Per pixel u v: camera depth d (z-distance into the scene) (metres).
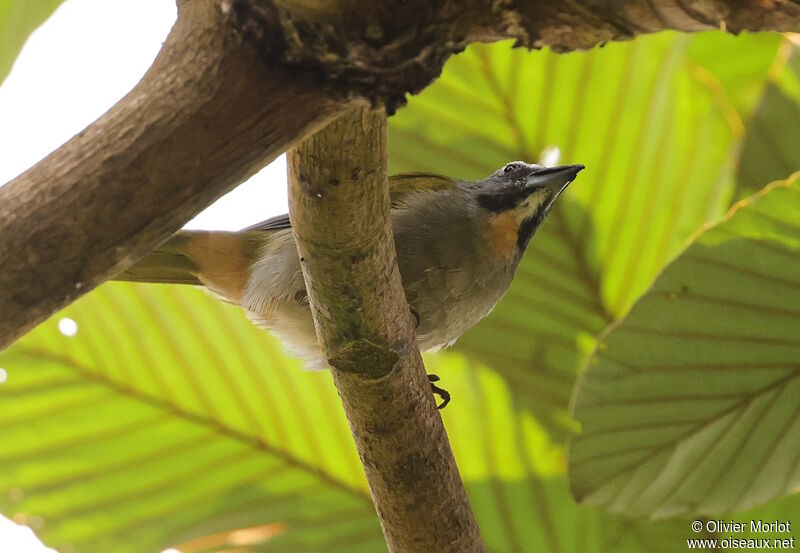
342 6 3.59
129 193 3.58
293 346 8.82
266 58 3.65
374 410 5.73
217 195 3.74
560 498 8.16
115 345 8.86
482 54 8.66
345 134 4.29
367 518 8.64
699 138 8.42
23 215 3.51
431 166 9.09
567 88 8.69
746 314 6.65
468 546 6.23
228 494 8.79
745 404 6.94
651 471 7.18
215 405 8.84
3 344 3.63
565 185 8.65
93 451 8.86
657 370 6.87
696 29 3.57
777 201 6.25
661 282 6.59
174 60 3.65
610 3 3.52
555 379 8.56
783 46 8.21
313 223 4.77
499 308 8.73
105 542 8.92
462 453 8.29
